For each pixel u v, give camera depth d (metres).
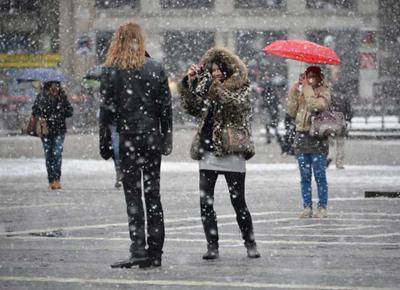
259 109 86.50
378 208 29.41
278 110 73.44
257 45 119.81
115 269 18.28
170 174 43.59
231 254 20.06
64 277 17.44
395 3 115.06
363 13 116.25
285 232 23.72
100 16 116.69
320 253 20.23
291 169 46.44
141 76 18.23
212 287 16.41
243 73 19.02
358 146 68.00
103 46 116.88
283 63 114.25
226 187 36.62
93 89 95.81
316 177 26.80
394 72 114.56
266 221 26.09
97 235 23.14
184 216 27.19
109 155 18.89
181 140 76.12
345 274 17.69
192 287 16.41
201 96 18.91
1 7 112.12
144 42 18.53
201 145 19.17
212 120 19.11
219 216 27.05
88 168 47.66
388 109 91.56
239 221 19.55
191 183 38.78
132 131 18.23
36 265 18.77
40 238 22.62
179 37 119.81
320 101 26.03
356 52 115.81
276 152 61.19
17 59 88.19
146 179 18.52
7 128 90.81
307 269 18.23
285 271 18.02
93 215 27.58
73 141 74.25
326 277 17.38
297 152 26.77
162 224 18.56
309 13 118.44
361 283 16.78
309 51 26.88
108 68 18.33
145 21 118.69
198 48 119.81
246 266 18.56
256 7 119.62
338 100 44.41
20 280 17.16
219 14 119.56
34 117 36.25
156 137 18.41
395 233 23.50
